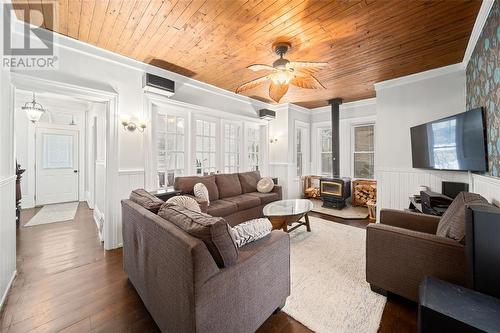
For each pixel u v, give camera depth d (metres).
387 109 3.78
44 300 1.80
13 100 2.14
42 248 2.85
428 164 3.04
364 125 5.43
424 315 1.03
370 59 3.00
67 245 2.96
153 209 1.73
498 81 1.84
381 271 1.83
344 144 5.65
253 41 2.58
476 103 2.52
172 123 3.79
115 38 2.54
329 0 1.90
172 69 3.42
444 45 2.66
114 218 2.90
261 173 5.68
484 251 1.15
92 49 2.70
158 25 2.28
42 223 3.91
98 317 1.62
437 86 3.30
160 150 3.62
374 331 1.48
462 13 2.08
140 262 1.68
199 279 1.07
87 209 4.94
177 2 1.94
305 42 2.59
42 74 2.35
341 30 2.35
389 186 3.75
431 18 2.15
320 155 6.25
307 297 1.85
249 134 5.41
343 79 3.76
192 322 1.07
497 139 1.90
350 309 1.70
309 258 2.58
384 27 2.29
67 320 1.58
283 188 5.57
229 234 1.22
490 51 2.01
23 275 2.18
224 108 4.53
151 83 3.10
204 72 3.54
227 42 2.60
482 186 2.26
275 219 3.00
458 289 1.18
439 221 1.94
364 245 2.96
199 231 1.16
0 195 1.74
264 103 5.48
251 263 1.36
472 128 2.29
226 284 1.20
